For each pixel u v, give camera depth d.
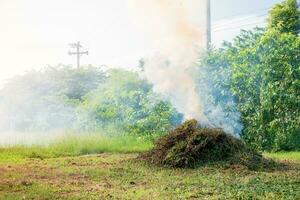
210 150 12.80
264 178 10.93
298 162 13.87
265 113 17.84
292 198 8.81
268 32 18.20
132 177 11.31
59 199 8.81
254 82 18.30
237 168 12.11
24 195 9.23
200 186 10.04
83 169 12.71
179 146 12.89
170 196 8.98
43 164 14.12
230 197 8.91
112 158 15.44
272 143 17.69
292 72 17.61
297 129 17.45
